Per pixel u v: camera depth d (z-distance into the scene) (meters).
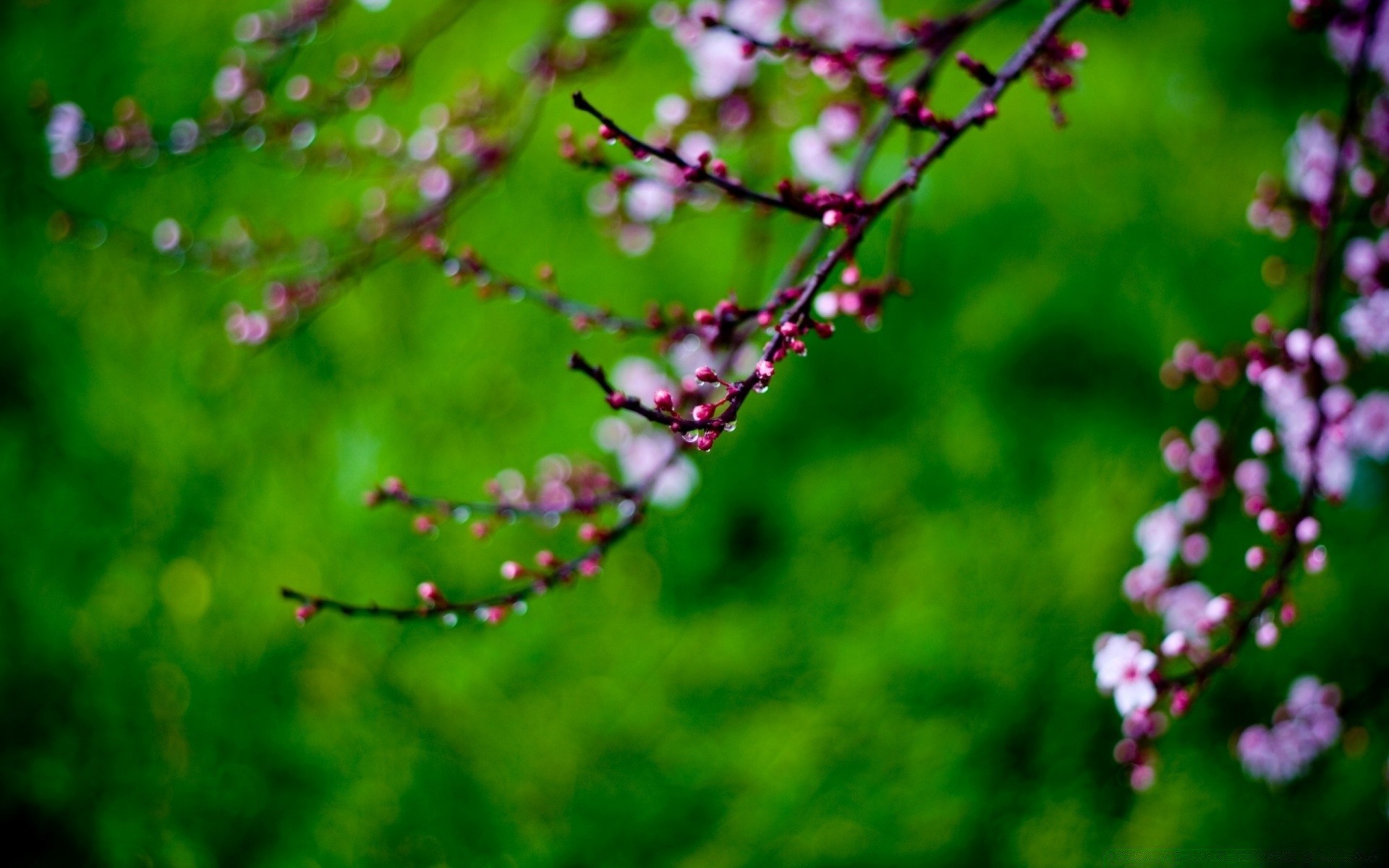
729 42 2.88
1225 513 4.16
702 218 5.23
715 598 4.47
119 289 5.19
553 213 5.39
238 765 3.85
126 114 3.33
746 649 4.17
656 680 4.11
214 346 4.99
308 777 3.85
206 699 3.99
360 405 4.84
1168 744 3.77
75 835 3.75
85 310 5.17
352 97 3.42
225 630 4.18
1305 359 2.49
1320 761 3.62
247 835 3.75
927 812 3.60
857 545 4.46
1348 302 4.29
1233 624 2.39
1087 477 4.36
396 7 6.08
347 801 3.75
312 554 4.39
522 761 3.87
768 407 4.92
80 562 4.40
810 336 4.96
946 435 4.67
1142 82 5.84
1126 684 2.23
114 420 4.77
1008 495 4.43
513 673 4.12
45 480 4.63
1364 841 3.52
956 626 3.98
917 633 3.96
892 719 3.81
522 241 5.33
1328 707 3.02
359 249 3.61
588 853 3.69
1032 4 6.25
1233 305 4.87
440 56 5.97
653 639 4.24
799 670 4.14
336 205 5.38
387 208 3.65
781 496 4.73
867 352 4.99
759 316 1.85
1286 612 2.31
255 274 4.02
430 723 3.95
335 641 4.16
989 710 3.79
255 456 4.74
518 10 6.09
